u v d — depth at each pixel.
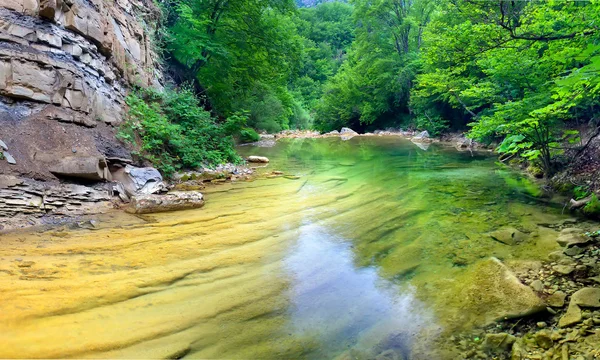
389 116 32.94
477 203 6.97
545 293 3.54
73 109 6.20
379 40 31.47
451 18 14.51
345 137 27.70
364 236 5.30
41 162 5.32
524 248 4.67
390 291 3.75
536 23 7.09
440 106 24.06
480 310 3.34
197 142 10.11
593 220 5.55
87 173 5.66
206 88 17.11
